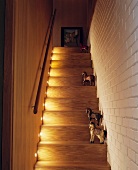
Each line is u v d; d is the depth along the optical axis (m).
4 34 2.21
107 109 3.16
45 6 4.45
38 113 3.57
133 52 1.82
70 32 6.58
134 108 1.83
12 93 2.17
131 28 1.86
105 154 3.33
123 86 2.19
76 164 3.19
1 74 2.18
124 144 2.20
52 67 5.09
